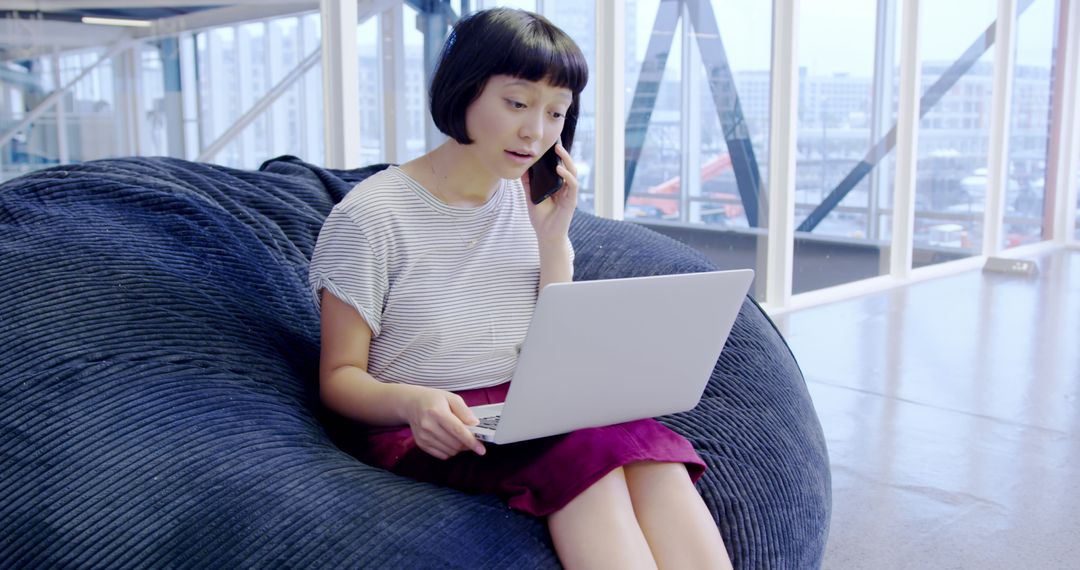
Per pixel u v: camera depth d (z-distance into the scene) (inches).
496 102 56.2
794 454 71.8
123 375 56.6
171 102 120.0
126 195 69.8
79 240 63.7
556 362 50.4
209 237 69.4
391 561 49.8
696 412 70.9
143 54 117.0
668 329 54.5
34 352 56.4
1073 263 260.7
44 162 112.0
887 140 215.3
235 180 81.7
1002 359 161.5
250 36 124.7
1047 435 126.0
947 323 187.2
